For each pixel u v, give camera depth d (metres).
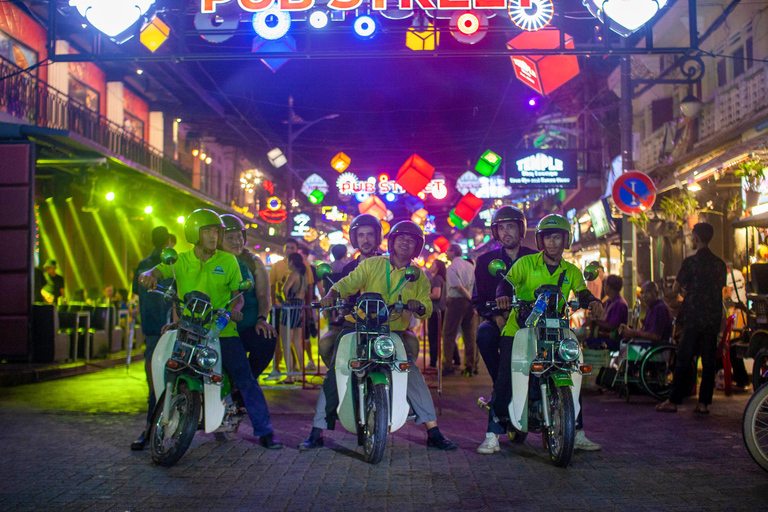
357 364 5.45
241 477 5.01
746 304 9.95
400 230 5.84
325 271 5.83
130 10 10.23
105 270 21.33
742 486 4.74
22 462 5.47
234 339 5.88
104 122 20.22
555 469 5.26
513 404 5.59
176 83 24.41
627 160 13.55
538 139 31.53
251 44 11.37
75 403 8.78
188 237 5.65
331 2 10.45
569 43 11.05
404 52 10.67
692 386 8.98
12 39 16.88
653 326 9.12
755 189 12.16
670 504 4.32
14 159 12.71
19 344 12.51
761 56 13.63
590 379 9.98
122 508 4.27
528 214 38.16
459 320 11.63
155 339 6.19
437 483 4.86
